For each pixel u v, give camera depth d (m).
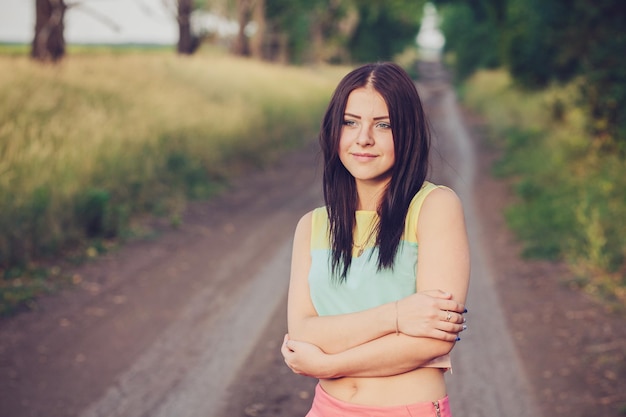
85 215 8.95
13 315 6.36
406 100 2.08
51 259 8.02
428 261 2.03
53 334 6.02
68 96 13.30
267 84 24.83
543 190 12.12
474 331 6.36
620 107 12.63
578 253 8.52
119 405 4.84
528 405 4.87
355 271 2.08
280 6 46.25
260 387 5.21
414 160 2.08
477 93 37.91
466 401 4.98
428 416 2.03
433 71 81.00
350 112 2.09
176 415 4.73
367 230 2.11
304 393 5.14
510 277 7.99
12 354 5.56
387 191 2.09
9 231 7.58
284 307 7.02
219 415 4.76
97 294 7.13
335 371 2.03
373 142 2.06
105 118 12.45
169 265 8.34
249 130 17.45
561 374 5.34
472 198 12.88
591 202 9.98
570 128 15.44
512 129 22.16
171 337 6.13
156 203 11.20
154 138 12.93
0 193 7.95
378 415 2.03
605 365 5.43
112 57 19.14
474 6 50.06
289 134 21.30
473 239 9.88
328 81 37.59
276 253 9.05
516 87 28.47
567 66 22.89
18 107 11.23
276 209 11.98
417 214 2.06
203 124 15.37
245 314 6.79
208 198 12.46
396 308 1.97
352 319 2.02
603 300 6.99
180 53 26.83
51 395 4.93
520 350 5.87
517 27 28.12
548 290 7.43
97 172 10.31
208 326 6.43
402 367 1.99
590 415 4.65
